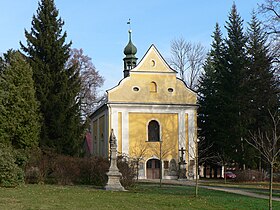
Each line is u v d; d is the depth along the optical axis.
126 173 29.00
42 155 31.14
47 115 36.06
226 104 47.75
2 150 25.69
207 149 46.56
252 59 47.53
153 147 45.38
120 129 45.03
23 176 26.39
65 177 30.47
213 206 18.39
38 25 37.47
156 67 46.62
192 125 46.09
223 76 49.03
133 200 19.52
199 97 52.97
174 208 17.19
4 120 32.97
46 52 37.03
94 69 56.41
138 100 45.78
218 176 57.91
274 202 20.62
